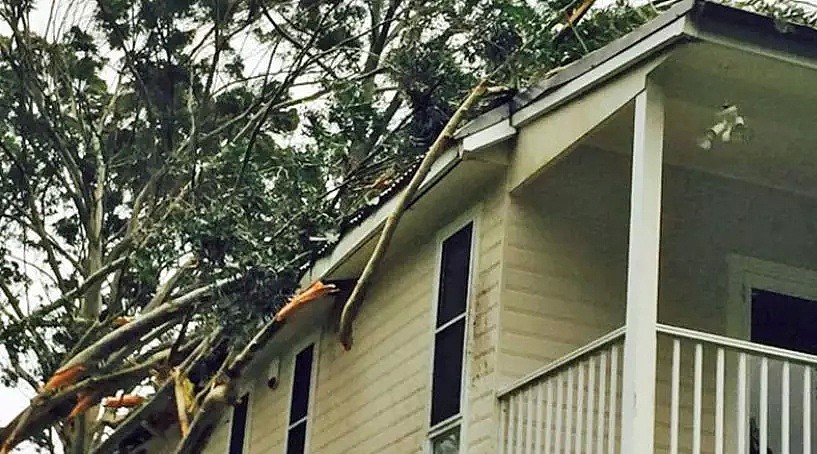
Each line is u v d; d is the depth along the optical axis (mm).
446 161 10922
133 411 16734
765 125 9422
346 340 12305
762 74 8531
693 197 11125
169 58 21938
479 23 15672
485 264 10930
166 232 16922
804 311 11195
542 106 10188
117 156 22438
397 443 11977
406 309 12422
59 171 22359
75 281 21844
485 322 10711
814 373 10484
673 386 8305
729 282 11078
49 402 14852
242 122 21641
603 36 13078
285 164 15656
